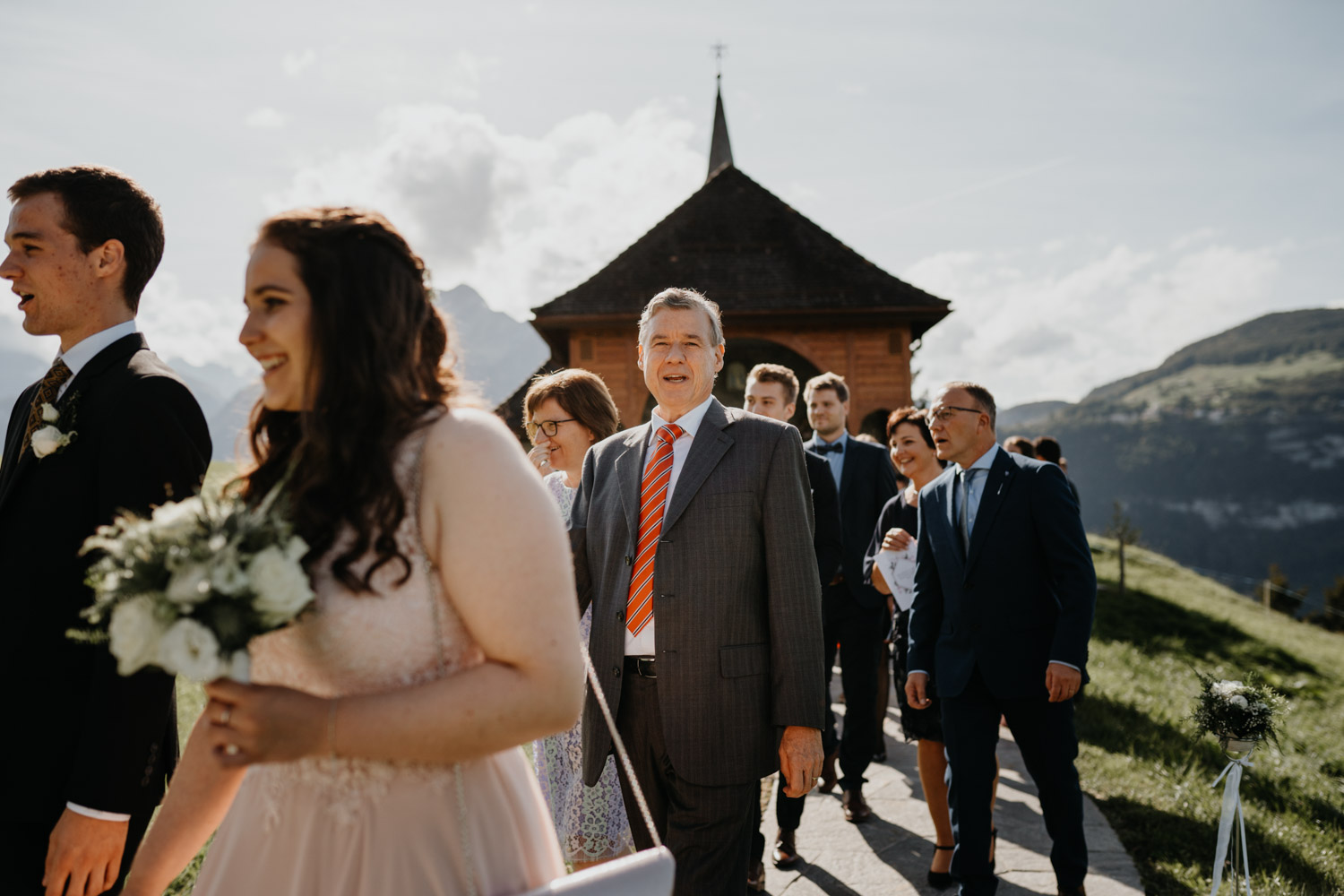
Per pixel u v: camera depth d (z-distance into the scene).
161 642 1.19
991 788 3.74
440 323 1.55
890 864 4.46
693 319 3.03
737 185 21.52
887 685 6.25
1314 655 15.02
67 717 2.19
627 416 19.00
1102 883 4.15
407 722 1.27
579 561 3.19
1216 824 4.87
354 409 1.35
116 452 2.21
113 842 2.01
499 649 1.33
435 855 1.40
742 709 2.74
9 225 2.36
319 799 1.42
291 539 1.29
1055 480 3.84
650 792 2.87
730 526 2.80
